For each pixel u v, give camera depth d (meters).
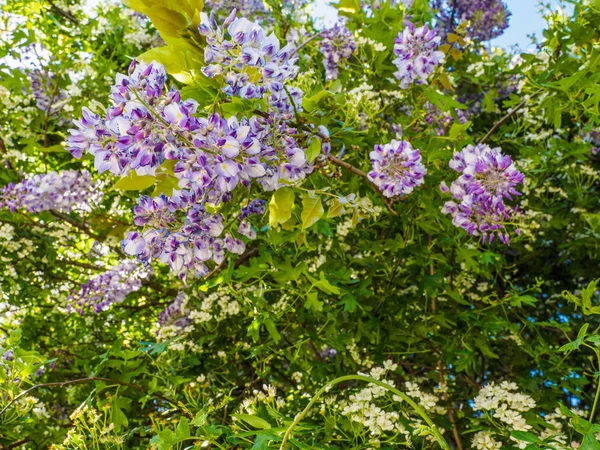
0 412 2.15
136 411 3.02
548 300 3.60
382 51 2.78
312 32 3.69
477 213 2.02
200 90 1.51
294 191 1.75
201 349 2.88
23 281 3.63
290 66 1.47
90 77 3.93
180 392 2.77
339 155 2.09
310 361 2.88
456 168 2.09
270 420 1.94
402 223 2.72
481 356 3.18
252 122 1.50
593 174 3.36
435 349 2.71
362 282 2.60
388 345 2.74
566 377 2.59
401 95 2.86
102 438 2.17
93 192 3.52
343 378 1.37
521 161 3.33
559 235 3.54
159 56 1.45
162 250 1.59
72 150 1.36
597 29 2.38
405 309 2.69
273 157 1.52
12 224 3.67
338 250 2.81
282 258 2.57
